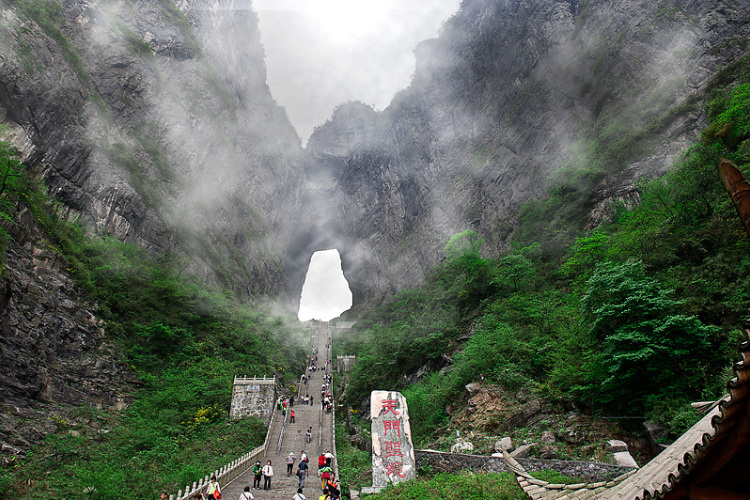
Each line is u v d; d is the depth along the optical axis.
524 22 65.88
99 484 14.38
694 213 20.33
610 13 50.00
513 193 54.69
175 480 15.42
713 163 20.70
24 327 23.03
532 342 21.78
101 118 46.19
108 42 53.97
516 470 9.48
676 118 34.75
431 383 25.03
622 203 31.69
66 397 23.14
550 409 17.16
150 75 57.81
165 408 25.53
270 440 22.36
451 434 19.27
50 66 40.41
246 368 32.97
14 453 17.09
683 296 16.02
